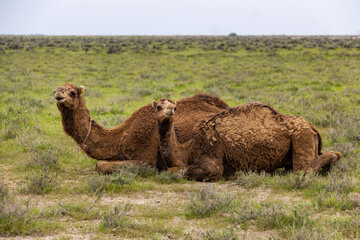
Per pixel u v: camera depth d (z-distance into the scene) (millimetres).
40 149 18234
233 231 8539
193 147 14453
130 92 36250
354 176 13438
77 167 16047
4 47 86562
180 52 82688
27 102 28984
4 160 16578
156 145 14781
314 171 14016
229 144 14336
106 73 51000
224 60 66812
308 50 80062
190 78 45688
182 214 10359
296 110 27797
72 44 103375
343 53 69250
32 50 81125
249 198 11695
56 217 9844
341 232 8625
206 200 10609
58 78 45562
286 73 48875
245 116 14781
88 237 8695
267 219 9414
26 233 8734
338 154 14773
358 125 21109
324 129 22750
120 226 9211
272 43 104438
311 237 8125
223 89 37562
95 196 11875
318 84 40688
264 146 14320
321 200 10891
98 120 25453
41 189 12203
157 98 32906
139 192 12570
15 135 20359
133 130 14875
